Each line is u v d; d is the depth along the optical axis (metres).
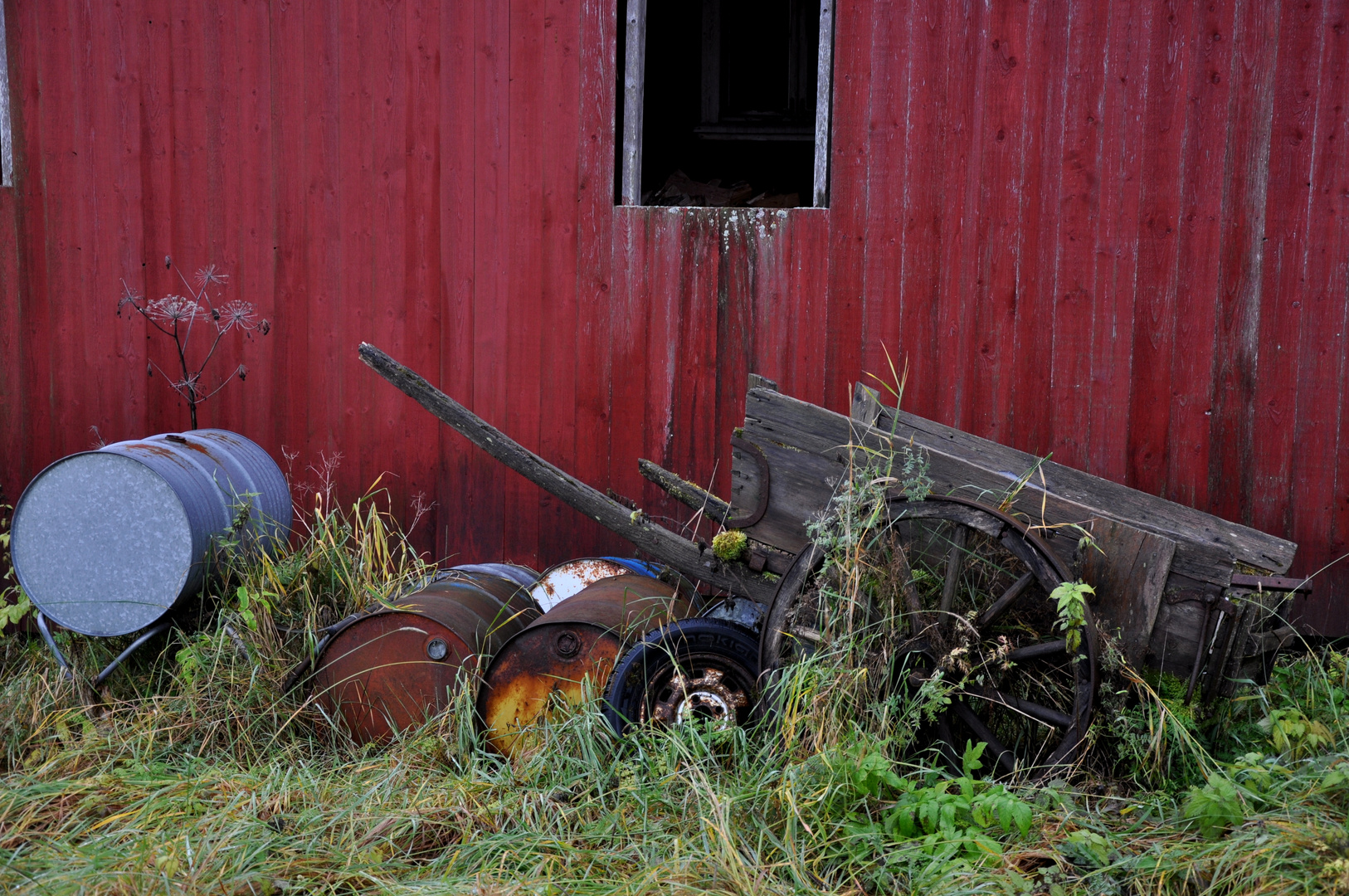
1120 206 4.68
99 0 5.21
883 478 3.19
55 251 5.33
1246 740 3.27
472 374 5.18
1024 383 4.80
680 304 5.04
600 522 3.75
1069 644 2.97
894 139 4.84
